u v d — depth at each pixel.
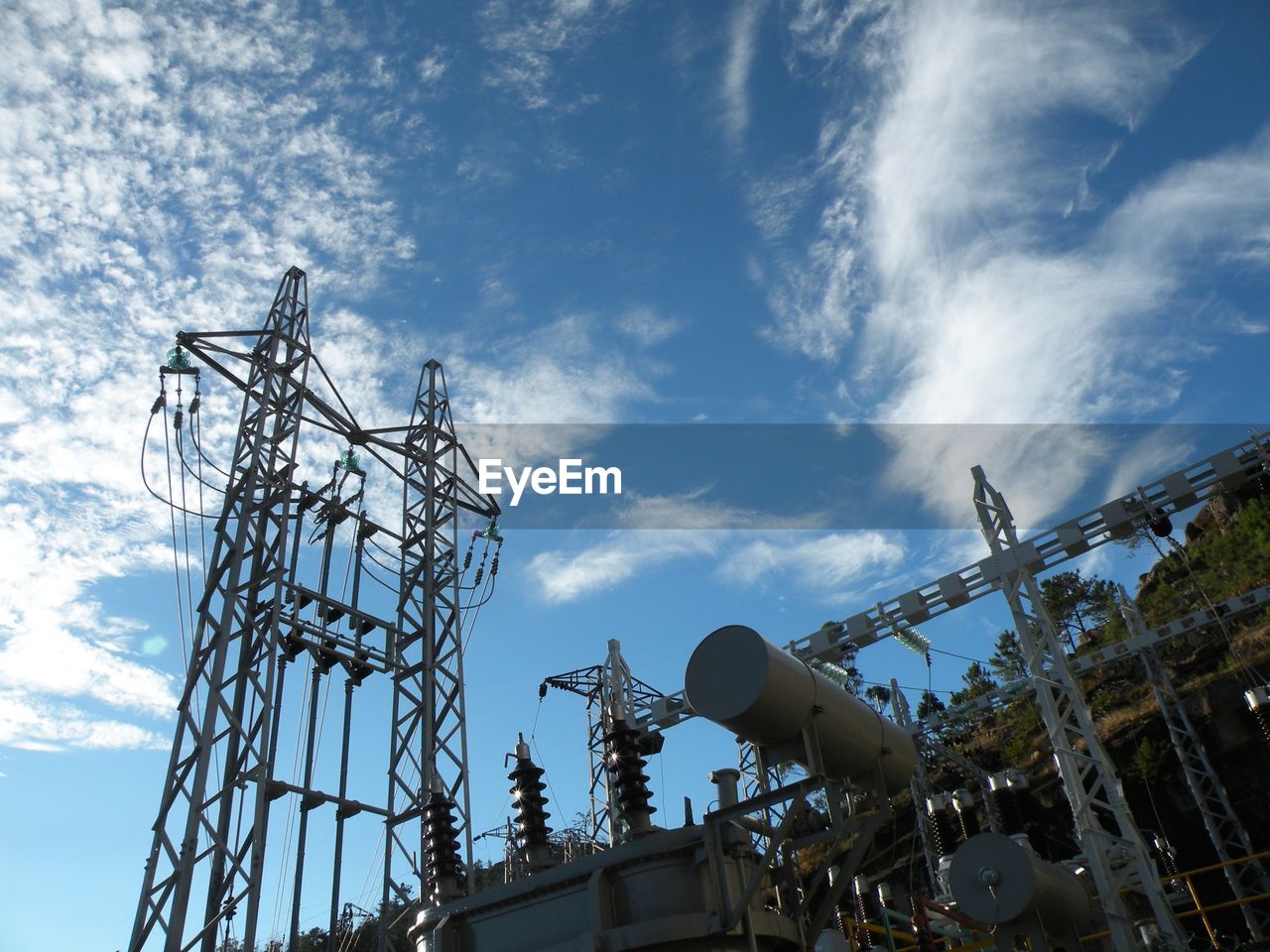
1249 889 37.19
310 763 25.55
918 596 28.34
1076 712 24.34
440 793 16.56
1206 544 61.00
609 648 37.19
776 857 12.38
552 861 14.46
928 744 39.47
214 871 20.09
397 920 24.56
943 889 23.45
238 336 26.86
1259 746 39.44
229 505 24.56
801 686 12.90
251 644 23.36
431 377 32.53
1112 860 24.23
